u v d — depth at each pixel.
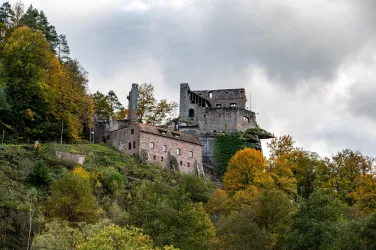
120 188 94.31
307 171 119.62
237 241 67.25
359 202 100.81
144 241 58.47
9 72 119.31
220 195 96.81
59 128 120.00
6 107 111.44
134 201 87.06
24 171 91.12
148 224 68.44
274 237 68.38
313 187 116.00
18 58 120.62
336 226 64.19
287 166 119.25
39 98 118.75
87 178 91.25
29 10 156.88
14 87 117.06
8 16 146.62
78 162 104.62
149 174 110.50
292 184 111.88
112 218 77.31
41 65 124.00
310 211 66.31
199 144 130.50
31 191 82.75
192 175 112.69
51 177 90.25
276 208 75.00
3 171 88.81
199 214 71.31
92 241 55.59
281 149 128.88
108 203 85.06
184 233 66.56
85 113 129.00
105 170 100.88
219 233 68.81
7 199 78.00
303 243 62.66
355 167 115.62
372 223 60.38
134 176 107.38
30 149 104.06
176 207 70.50
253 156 119.00
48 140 118.19
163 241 64.69
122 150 124.25
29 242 69.00
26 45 122.44
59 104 122.25
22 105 116.12
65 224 65.62
